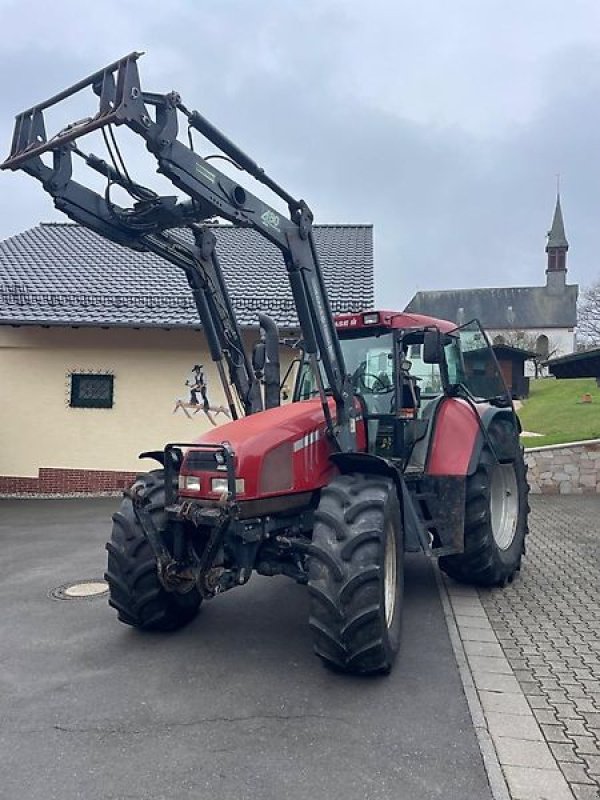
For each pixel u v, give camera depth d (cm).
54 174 470
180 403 1401
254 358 605
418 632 551
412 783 332
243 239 1909
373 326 634
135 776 339
